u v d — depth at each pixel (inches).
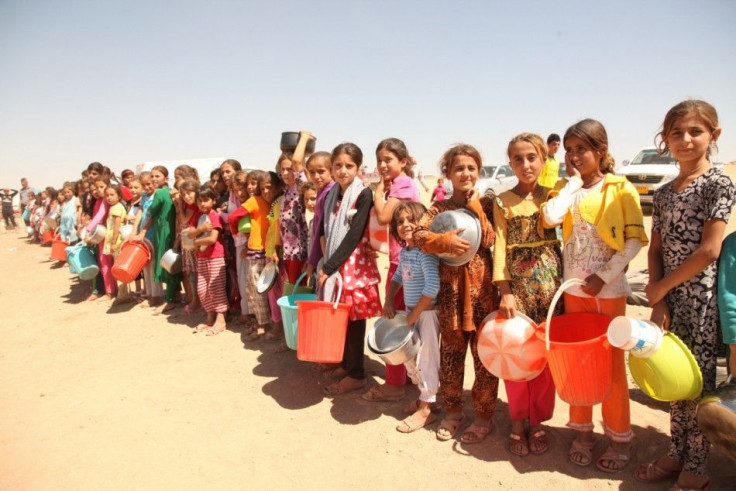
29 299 346.9
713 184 99.4
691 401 105.5
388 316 144.3
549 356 109.0
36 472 130.9
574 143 115.1
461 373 137.2
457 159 127.3
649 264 114.3
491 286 130.7
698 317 104.9
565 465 122.6
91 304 314.7
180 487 122.7
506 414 148.9
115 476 128.1
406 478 122.0
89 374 197.8
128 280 272.2
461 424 143.9
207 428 150.8
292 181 199.8
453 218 122.0
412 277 136.4
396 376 160.4
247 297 240.1
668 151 110.4
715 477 114.1
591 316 117.3
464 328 127.3
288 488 121.0
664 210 109.6
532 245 123.3
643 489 111.9
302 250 201.8
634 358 106.6
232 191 238.7
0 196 954.1
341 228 157.3
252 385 179.3
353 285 156.8
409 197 154.9
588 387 107.3
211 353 212.1
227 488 121.8
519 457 126.6
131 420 157.4
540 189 125.5
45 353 227.8
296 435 144.6
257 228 217.3
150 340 234.4
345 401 163.8
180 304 289.9
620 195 111.0
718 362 149.2
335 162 157.6
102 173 348.8
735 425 89.7
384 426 146.6
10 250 639.8
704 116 100.0
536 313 123.4
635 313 224.8
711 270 104.4
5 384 192.7
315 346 141.6
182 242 245.3
